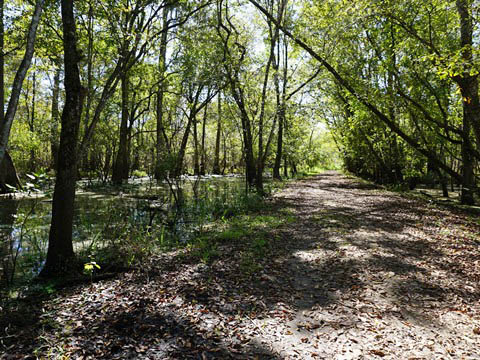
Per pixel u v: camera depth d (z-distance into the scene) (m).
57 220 6.11
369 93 15.55
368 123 20.02
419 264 6.68
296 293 5.40
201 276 6.11
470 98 9.91
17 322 4.35
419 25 13.12
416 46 13.46
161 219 11.50
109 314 4.59
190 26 15.88
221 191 20.47
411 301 5.01
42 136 25.59
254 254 7.46
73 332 4.11
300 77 22.44
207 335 4.08
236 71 17.16
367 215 12.37
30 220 10.78
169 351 3.74
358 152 26.44
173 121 27.70
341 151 34.25
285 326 4.34
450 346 3.82
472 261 6.77
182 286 5.62
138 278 6.04
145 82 24.17
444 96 14.55
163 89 23.31
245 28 21.50
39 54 9.31
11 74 26.42
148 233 8.84
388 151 22.78
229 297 5.20
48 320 4.38
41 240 8.51
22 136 24.83
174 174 14.24
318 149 54.97
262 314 4.65
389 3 11.12
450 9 11.76
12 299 5.09
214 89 19.23
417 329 4.21
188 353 3.71
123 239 8.29
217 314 4.64
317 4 14.92
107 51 11.96
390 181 25.33
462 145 14.04
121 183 23.75
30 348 3.76
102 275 6.12
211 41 17.52
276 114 18.72
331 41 15.51
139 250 7.54
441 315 4.57
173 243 8.64
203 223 11.05
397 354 3.68
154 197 16.70
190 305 4.90
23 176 25.27
